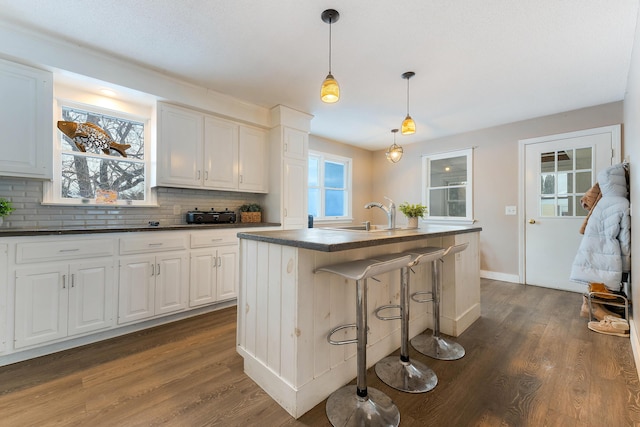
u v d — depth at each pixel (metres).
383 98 3.19
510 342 2.21
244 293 1.81
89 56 2.30
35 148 2.16
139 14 1.86
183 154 2.95
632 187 2.33
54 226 2.46
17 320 1.87
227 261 2.96
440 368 1.85
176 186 2.90
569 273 3.56
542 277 3.77
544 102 3.29
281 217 3.51
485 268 4.25
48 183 2.44
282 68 2.55
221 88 2.97
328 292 1.60
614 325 2.31
